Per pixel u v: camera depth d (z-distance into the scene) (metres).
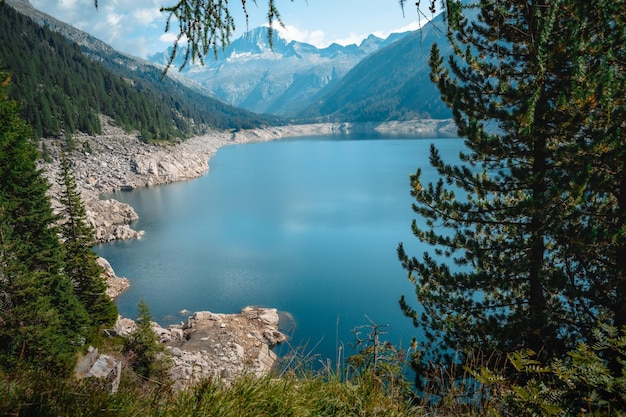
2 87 23.73
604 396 3.96
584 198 11.69
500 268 13.44
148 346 20.67
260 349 33.94
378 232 68.81
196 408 4.26
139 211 88.81
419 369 9.20
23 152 24.83
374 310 41.81
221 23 4.04
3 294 21.59
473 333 13.26
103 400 4.29
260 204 93.50
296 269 53.69
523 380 5.93
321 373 5.26
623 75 9.55
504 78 12.70
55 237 26.39
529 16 3.62
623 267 11.64
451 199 14.84
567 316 12.81
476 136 12.84
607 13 8.02
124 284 49.50
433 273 14.74
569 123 11.01
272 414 4.37
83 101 165.00
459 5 3.10
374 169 143.25
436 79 13.82
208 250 62.09
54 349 19.91
